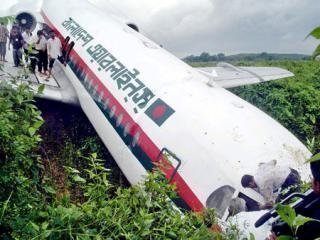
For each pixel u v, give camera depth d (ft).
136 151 30.60
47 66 45.47
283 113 59.82
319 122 58.44
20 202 12.57
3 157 12.92
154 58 37.24
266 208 23.07
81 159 38.60
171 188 14.61
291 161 25.17
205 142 26.78
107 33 43.06
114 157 33.53
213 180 25.11
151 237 12.57
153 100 31.83
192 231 13.25
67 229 11.46
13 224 11.32
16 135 13.28
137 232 12.13
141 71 35.47
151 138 29.63
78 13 49.47
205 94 31.40
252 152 25.50
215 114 28.73
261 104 64.18
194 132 27.66
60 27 49.14
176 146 27.76
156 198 14.07
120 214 12.63
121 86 35.17
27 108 14.16
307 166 25.31
